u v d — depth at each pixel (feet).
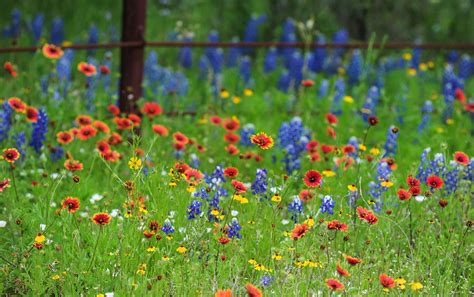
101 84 30.66
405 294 15.74
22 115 23.76
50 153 22.07
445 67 37.81
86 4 44.04
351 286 15.88
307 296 14.85
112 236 17.03
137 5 25.96
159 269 16.14
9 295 15.74
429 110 28.32
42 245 15.71
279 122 28.94
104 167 22.18
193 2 44.52
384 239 17.92
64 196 19.47
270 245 17.17
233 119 22.76
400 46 30.63
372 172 21.25
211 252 16.72
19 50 25.05
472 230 18.78
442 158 19.98
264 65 39.01
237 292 15.57
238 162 23.09
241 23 45.14
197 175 18.04
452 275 17.35
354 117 28.68
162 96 30.40
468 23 46.11
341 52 42.11
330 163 22.82
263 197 18.85
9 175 20.36
